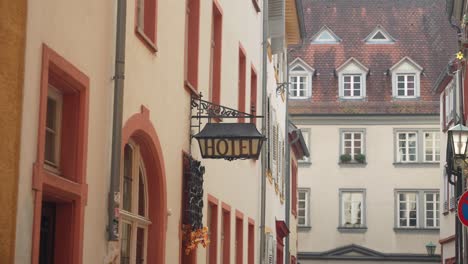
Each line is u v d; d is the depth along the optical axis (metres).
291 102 67.31
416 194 66.06
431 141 66.38
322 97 67.44
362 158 66.38
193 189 16.72
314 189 66.69
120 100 12.29
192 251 17.92
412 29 70.12
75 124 11.21
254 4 26.50
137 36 13.48
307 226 66.19
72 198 11.05
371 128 66.75
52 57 10.12
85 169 11.34
